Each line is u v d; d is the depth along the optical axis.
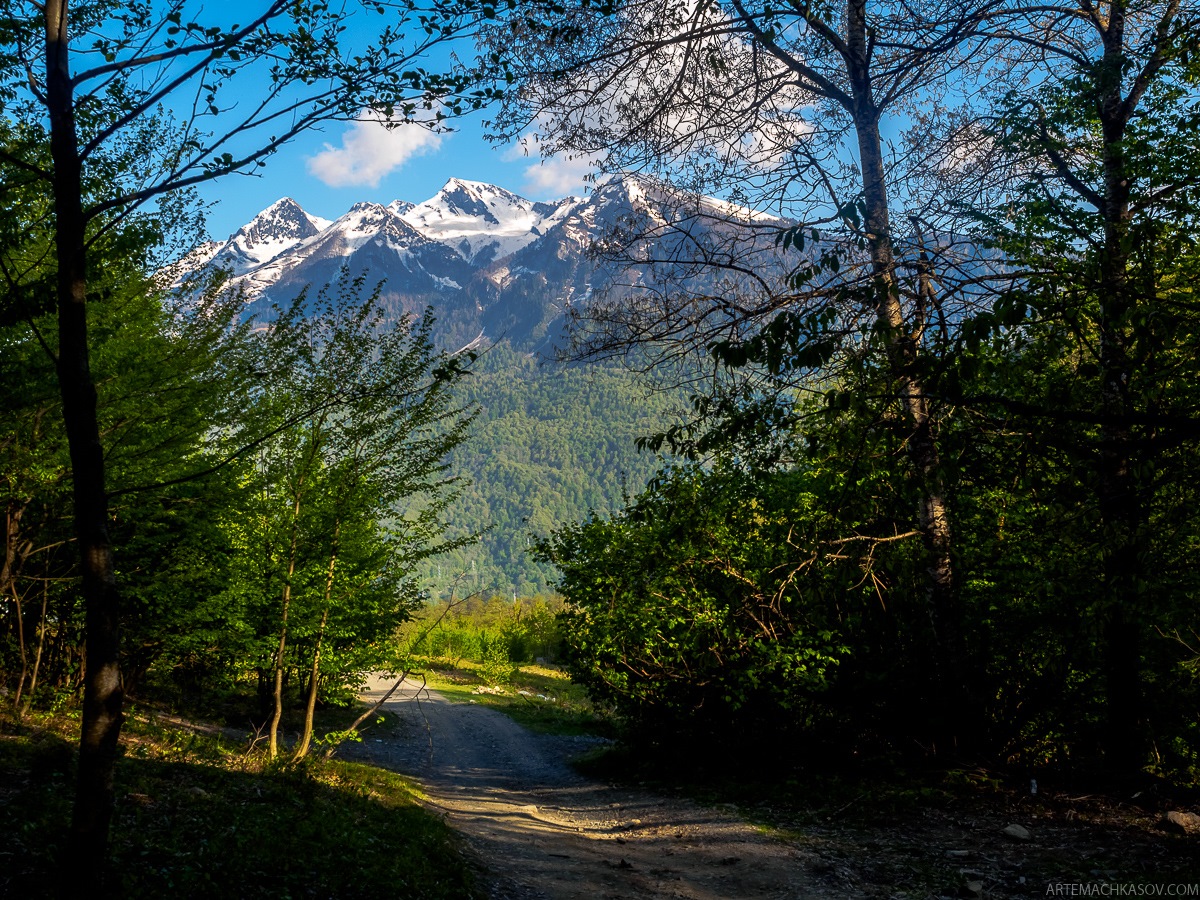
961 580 11.36
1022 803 9.84
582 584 14.69
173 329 10.59
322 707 23.45
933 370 4.42
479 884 7.18
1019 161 8.47
